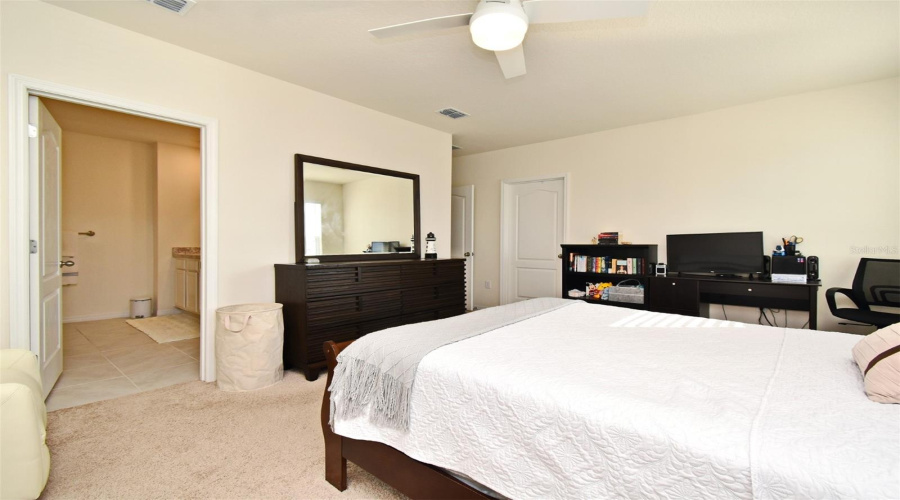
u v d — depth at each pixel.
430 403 1.28
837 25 2.31
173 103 2.62
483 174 5.62
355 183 3.67
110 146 5.03
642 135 4.25
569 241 4.80
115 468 1.73
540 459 1.04
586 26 2.35
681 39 2.50
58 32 2.21
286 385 2.74
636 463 0.90
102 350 3.57
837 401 1.00
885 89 3.07
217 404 2.40
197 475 1.69
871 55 2.68
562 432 1.01
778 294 3.21
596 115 3.98
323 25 2.38
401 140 4.11
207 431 2.07
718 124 3.80
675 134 4.04
